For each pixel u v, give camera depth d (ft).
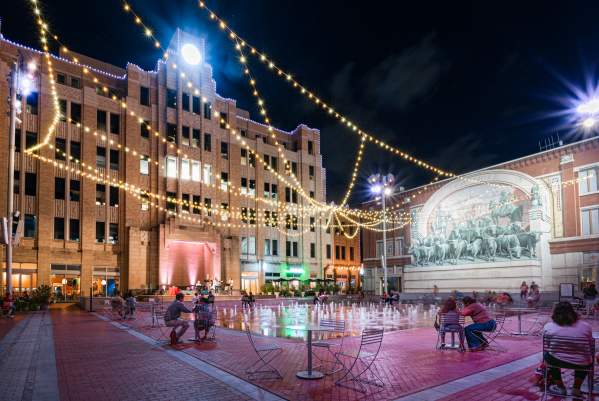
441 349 40.14
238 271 164.86
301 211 193.06
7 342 46.44
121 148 145.48
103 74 147.33
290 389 26.07
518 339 46.32
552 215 124.88
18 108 83.20
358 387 26.30
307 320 72.38
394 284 169.99
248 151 179.52
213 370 31.30
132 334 53.21
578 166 120.78
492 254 129.80
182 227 151.23
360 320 72.43
